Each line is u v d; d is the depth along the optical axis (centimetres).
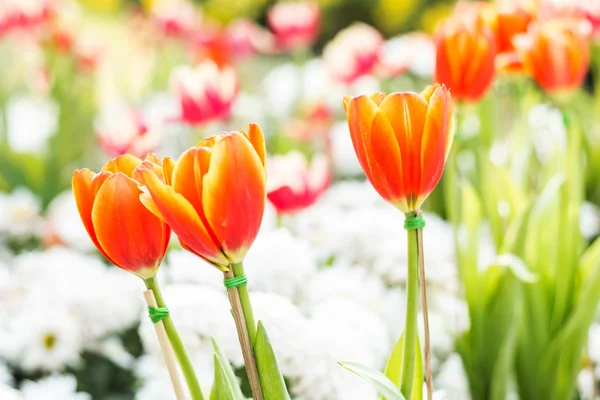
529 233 121
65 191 247
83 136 265
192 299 111
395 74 219
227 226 82
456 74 108
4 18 251
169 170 84
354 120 84
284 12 276
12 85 314
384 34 486
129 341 145
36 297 136
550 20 121
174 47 325
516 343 124
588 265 122
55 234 188
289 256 122
